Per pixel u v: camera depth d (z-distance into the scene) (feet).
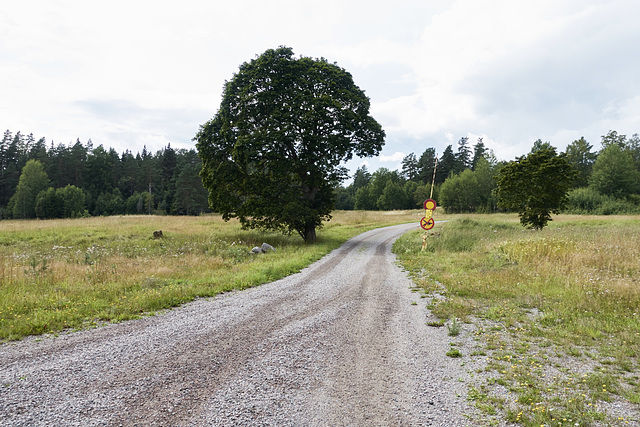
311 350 18.02
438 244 64.23
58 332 20.26
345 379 14.80
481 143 356.59
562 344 18.44
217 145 78.69
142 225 104.78
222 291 32.07
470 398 13.20
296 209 71.61
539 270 35.86
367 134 83.87
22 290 28.76
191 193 269.44
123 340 19.11
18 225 100.83
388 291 32.27
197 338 19.60
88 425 11.14
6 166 291.58
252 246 66.59
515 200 68.59
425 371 15.64
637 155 288.71
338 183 83.97
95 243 70.28
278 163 72.49
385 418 11.84
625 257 37.88
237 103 76.64
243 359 16.78
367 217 174.70
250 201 74.43
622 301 24.90
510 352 17.57
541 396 13.14
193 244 65.51
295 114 71.56
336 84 78.89
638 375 14.82
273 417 11.83
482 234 70.64
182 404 12.58
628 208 166.09
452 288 31.65
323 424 11.44
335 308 26.30
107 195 287.89
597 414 11.77
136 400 12.81
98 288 30.53
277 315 24.38
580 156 265.13
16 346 18.01
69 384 13.93
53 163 288.51
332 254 60.54
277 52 76.23
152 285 32.50
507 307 25.38
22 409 11.99
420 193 311.27
